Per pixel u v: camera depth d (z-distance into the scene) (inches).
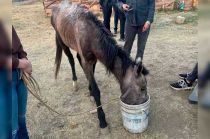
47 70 176.4
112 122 115.6
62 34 127.2
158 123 113.0
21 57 74.2
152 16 134.0
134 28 139.6
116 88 144.6
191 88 136.2
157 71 161.0
